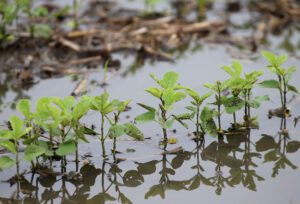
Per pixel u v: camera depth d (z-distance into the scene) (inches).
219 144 96.7
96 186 81.9
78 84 132.9
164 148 95.3
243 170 85.7
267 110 111.5
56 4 207.5
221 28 181.0
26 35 168.9
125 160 90.9
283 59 102.7
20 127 82.2
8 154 93.4
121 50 163.2
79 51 158.7
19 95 126.3
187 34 179.2
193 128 104.4
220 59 152.1
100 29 179.5
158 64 150.3
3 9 163.5
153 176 85.0
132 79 136.6
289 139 97.7
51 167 88.0
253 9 205.9
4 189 80.8
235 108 97.7
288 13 195.8
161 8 208.2
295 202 73.4
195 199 76.4
